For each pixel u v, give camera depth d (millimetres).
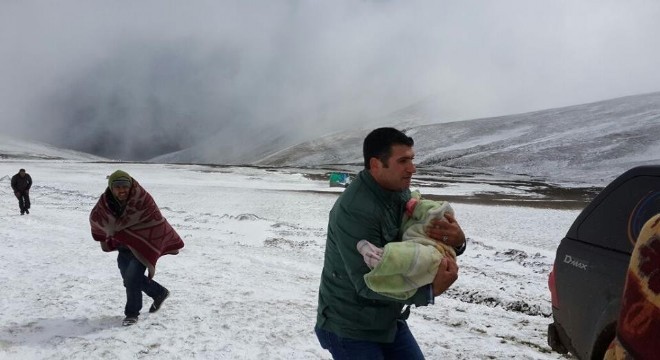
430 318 6984
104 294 7402
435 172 89812
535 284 9578
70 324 5941
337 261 2756
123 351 5117
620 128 109438
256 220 20172
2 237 13234
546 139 112312
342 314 2773
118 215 5785
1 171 57281
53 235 13922
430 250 2332
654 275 1349
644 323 1345
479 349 5547
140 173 61094
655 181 3523
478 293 8617
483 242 16203
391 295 2344
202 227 17891
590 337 3693
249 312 6598
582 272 3865
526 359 5301
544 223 22625
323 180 58500
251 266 10570
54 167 67125
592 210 3998
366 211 2529
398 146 2537
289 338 5629
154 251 5938
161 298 6391
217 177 58688
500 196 44094
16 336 5477
